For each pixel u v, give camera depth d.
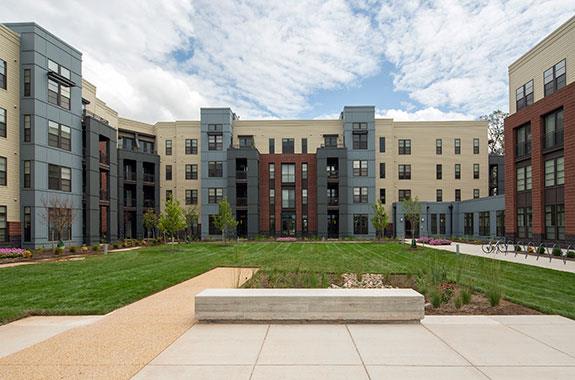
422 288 9.62
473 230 39.62
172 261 18.91
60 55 27.86
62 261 19.03
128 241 32.50
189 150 45.88
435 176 46.03
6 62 24.41
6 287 11.29
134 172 43.38
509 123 30.19
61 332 6.64
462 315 7.64
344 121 44.00
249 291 7.50
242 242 36.34
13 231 24.58
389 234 43.97
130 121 44.59
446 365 4.93
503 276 12.96
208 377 4.57
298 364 4.96
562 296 9.56
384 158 45.62
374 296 7.04
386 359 5.14
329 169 44.00
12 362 5.14
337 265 16.39
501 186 47.50
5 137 24.23
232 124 45.59
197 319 7.15
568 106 23.14
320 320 7.02
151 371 4.77
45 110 26.28
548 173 25.61
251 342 5.89
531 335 6.24
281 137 45.88
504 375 4.61
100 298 9.64
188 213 41.25
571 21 24.95
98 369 4.85
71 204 28.48
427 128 46.47
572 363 5.01
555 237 24.69
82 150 30.22
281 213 43.66
